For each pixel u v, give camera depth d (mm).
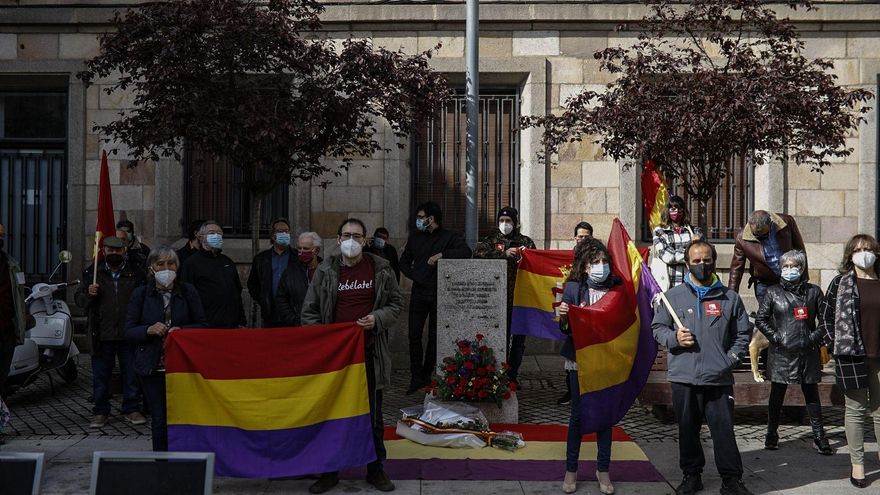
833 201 11773
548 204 11906
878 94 11781
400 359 11602
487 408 8008
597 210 11883
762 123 7793
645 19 9453
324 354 6082
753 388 7734
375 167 11969
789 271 6875
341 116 8820
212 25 8445
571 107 9102
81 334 11977
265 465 6016
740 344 5836
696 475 5965
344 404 6062
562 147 11883
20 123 12680
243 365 6082
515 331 9266
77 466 6633
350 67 8883
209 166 12281
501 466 6629
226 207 12312
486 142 12258
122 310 7988
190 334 6074
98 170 12156
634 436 7664
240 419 6035
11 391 8867
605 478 6020
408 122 9508
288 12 9016
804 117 8102
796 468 6652
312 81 8844
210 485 3865
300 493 6035
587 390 5918
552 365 11148
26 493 3969
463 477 6359
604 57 9195
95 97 12141
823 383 7727
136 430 7852
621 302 6133
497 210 12289
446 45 11945
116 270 8094
